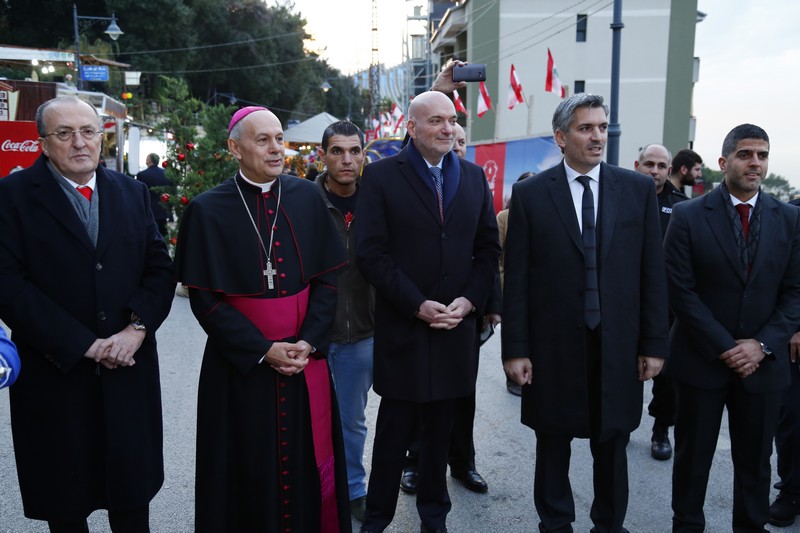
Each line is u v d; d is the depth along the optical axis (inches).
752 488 116.0
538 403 114.0
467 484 143.0
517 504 136.6
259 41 1569.9
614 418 110.0
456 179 118.1
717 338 110.7
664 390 155.6
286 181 109.5
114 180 105.9
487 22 1072.8
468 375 119.1
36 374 97.5
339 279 132.6
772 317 113.4
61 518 98.5
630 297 110.7
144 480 102.3
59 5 1206.9
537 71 1082.1
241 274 101.3
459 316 113.8
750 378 112.1
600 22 1074.7
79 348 95.2
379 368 119.4
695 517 118.8
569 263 110.0
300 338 103.4
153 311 103.3
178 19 1283.2
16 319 94.8
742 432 115.9
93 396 99.6
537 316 113.7
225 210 102.2
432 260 115.6
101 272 100.0
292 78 1716.3
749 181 111.7
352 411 134.3
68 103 97.3
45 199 98.2
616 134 351.9
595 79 1086.4
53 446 97.7
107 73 824.9
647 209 112.6
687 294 114.8
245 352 97.8
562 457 116.3
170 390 197.2
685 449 118.0
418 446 144.3
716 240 113.9
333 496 107.3
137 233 105.0
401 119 816.3
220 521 100.0
